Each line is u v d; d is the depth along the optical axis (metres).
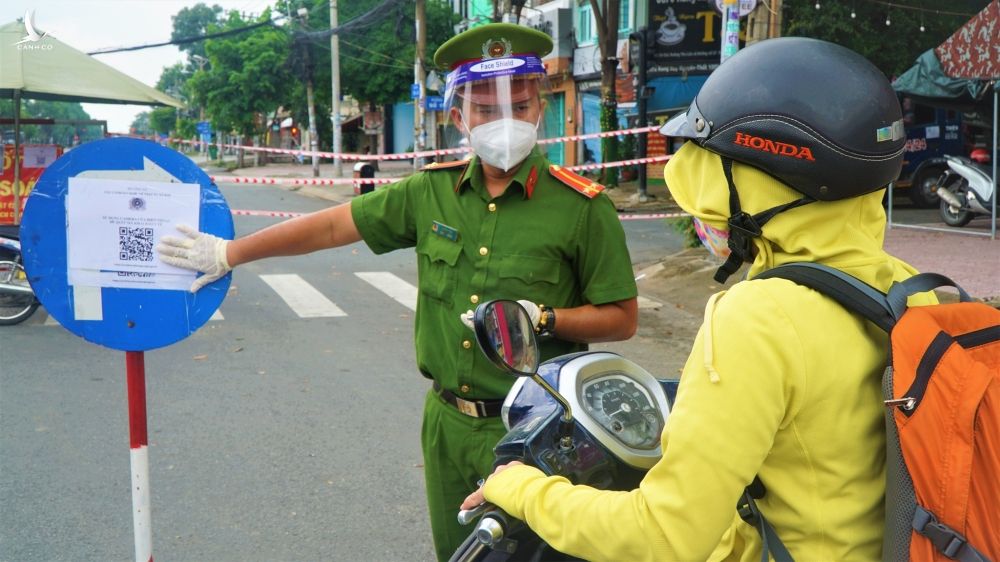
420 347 2.52
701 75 19.58
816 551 1.36
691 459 1.27
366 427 5.17
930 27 17.78
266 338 7.49
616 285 2.38
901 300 1.35
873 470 1.35
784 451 1.35
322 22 35.00
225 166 47.00
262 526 3.90
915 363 1.27
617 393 1.82
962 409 1.22
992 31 10.40
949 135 15.70
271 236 2.39
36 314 8.34
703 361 1.30
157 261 2.32
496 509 1.62
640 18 21.91
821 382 1.30
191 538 3.77
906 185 15.77
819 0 17.16
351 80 35.50
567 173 2.44
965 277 8.64
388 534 3.85
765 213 1.41
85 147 2.27
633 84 21.58
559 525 1.44
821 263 1.41
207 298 2.35
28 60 9.34
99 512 4.00
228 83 43.53
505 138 2.29
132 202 2.30
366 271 11.12
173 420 5.27
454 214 2.45
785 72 1.37
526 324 1.62
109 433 5.04
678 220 11.71
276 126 57.25
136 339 2.34
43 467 4.52
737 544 1.57
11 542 3.70
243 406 5.55
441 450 2.50
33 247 2.27
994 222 11.29
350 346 7.24
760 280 1.37
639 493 1.34
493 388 2.36
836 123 1.34
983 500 1.22
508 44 2.37
